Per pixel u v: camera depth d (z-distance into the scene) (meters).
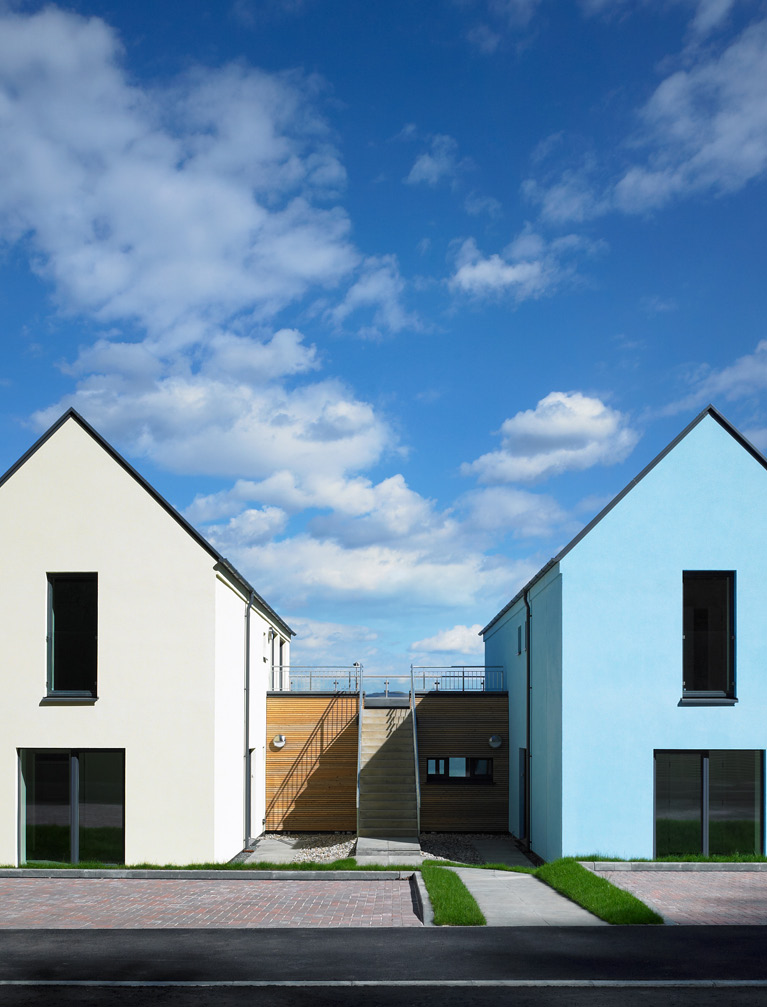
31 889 12.83
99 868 14.27
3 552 16.62
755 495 16.23
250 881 13.51
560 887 12.37
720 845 15.61
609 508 16.16
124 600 16.50
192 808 16.09
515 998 7.38
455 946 9.15
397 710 23.41
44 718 16.28
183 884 13.23
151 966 8.45
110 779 16.30
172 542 16.59
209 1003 7.27
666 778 15.77
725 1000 7.32
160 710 16.28
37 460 16.81
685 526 16.14
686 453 16.30
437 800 23.05
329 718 23.34
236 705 18.69
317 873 13.65
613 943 9.23
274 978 7.98
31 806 16.23
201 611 16.47
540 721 18.23
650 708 15.77
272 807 23.00
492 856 18.75
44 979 8.02
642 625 15.93
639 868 14.09
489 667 24.45
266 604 21.75
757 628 15.98
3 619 16.48
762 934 9.61
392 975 8.05
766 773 15.75
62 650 16.59
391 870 13.88
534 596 19.06
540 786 18.17
